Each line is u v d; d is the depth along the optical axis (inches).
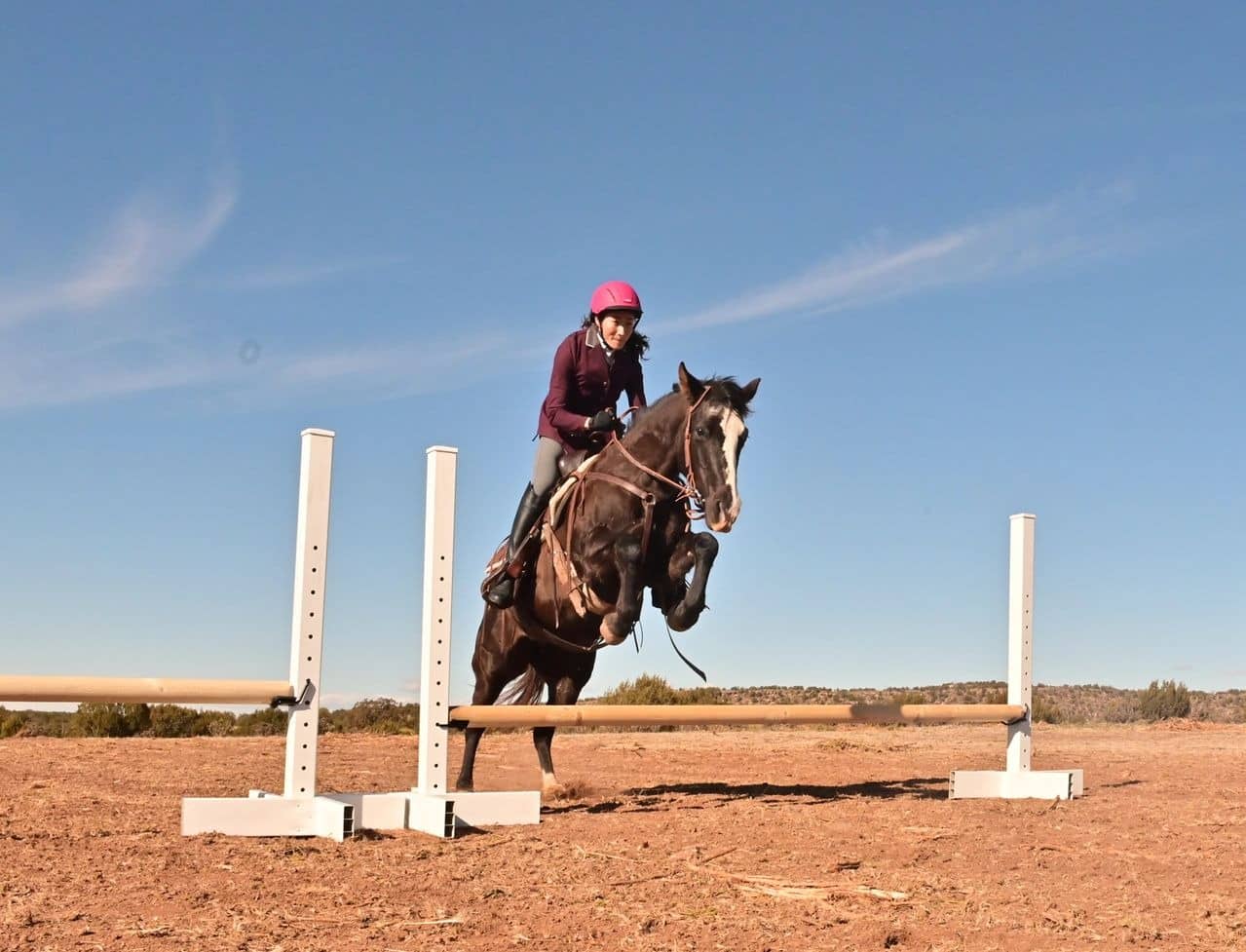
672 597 307.7
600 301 321.1
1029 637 351.3
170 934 166.6
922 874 216.4
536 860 226.4
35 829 256.4
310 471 261.1
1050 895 201.6
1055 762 470.6
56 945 159.6
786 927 177.0
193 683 244.7
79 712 759.1
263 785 365.1
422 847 241.9
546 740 355.3
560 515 315.3
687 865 221.9
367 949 161.8
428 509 277.7
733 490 286.0
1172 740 634.8
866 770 448.8
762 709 303.9
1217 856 239.8
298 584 260.2
